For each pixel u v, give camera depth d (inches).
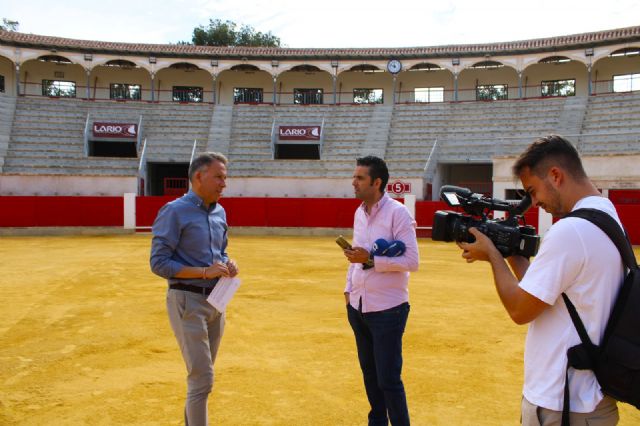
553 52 1072.2
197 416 114.5
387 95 1270.9
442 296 313.9
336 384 166.4
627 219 697.0
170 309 119.1
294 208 843.4
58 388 162.1
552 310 70.2
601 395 66.7
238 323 244.5
